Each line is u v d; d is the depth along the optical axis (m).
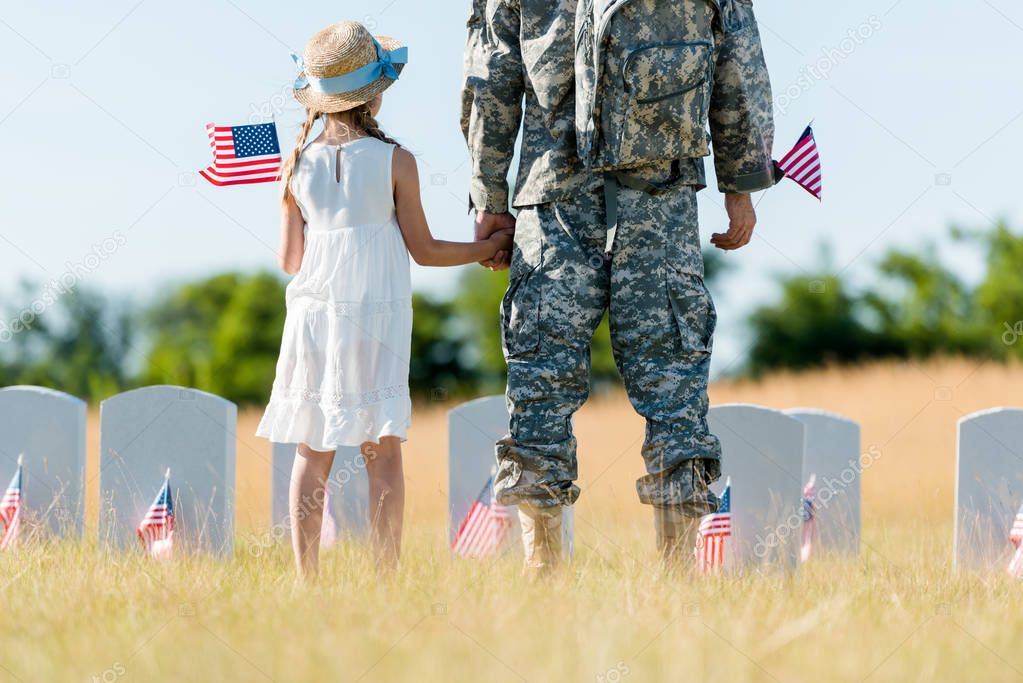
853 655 4.53
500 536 8.48
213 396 8.33
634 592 5.44
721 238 6.67
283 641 4.57
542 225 6.26
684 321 6.17
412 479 16.12
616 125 5.98
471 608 5.09
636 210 6.12
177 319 49.12
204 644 4.56
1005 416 8.23
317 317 6.35
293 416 6.35
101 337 46.72
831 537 9.17
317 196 6.42
